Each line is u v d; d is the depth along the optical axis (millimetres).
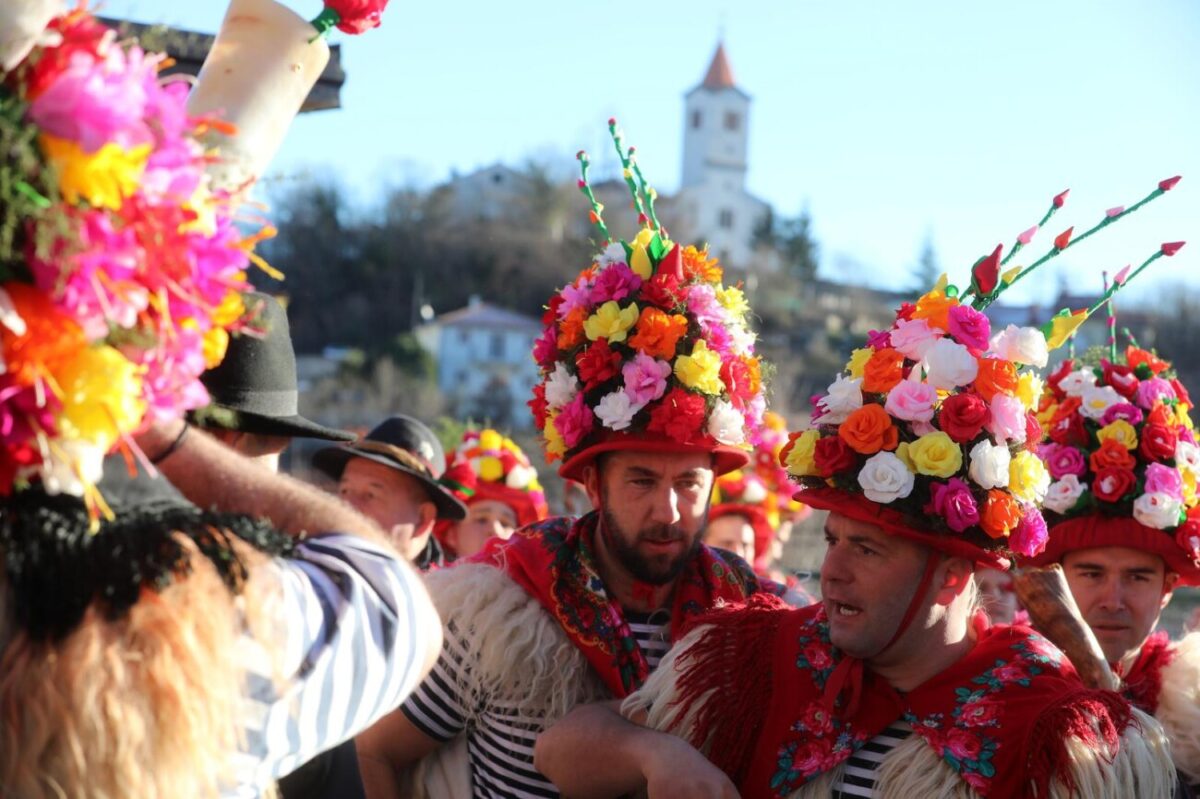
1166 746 2330
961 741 2287
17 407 1310
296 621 1505
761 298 71125
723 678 2535
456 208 74375
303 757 1570
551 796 2873
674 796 2271
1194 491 3348
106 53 1377
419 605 1670
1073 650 2619
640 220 3248
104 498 1470
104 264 1326
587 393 3014
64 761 1323
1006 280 2541
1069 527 3326
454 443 5164
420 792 3049
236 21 1764
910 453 2332
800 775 2373
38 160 1309
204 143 1647
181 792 1371
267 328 1689
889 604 2338
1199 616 3701
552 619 2945
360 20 1801
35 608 1367
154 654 1368
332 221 70250
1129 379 3412
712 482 3043
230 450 1719
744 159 87438
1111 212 2500
